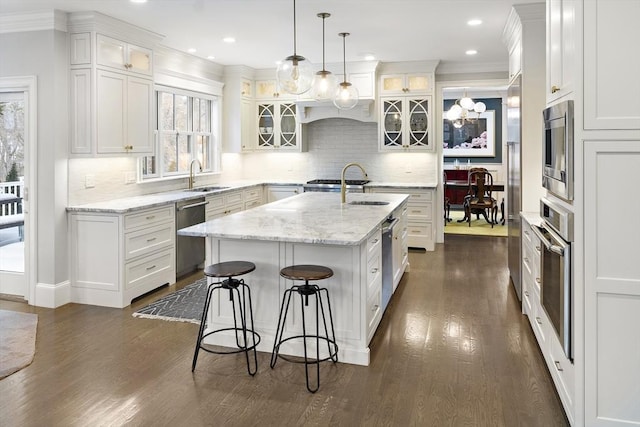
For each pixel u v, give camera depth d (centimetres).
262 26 485
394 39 545
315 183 728
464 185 937
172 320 405
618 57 219
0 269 473
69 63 441
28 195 443
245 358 332
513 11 430
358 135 759
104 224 441
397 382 296
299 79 366
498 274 560
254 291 343
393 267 462
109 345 353
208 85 671
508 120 517
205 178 683
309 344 332
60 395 279
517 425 248
